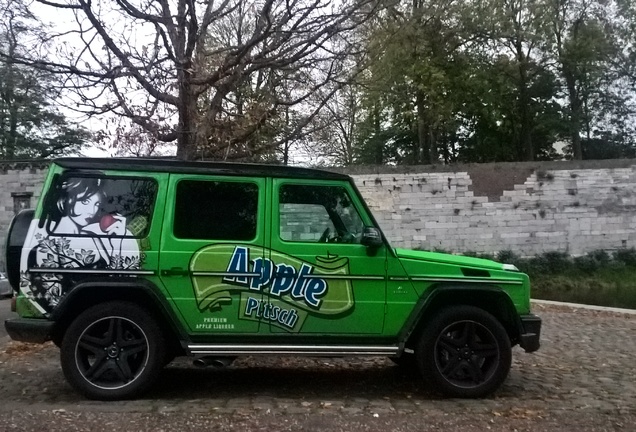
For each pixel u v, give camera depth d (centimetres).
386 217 2278
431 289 609
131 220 586
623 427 534
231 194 601
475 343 622
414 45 2655
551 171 2297
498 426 530
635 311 1401
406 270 607
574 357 856
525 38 3225
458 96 3216
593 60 3325
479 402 609
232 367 775
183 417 538
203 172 600
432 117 3158
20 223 602
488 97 3228
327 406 584
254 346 582
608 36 3338
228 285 584
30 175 2627
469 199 2284
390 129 3691
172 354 664
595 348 928
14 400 602
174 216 589
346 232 609
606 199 2294
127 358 591
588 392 657
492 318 621
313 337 592
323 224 608
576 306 1485
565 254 2275
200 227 592
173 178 596
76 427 508
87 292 579
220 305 582
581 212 2292
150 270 577
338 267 597
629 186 2292
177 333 577
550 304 1527
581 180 2295
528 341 624
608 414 571
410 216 2278
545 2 3212
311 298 592
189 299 579
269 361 813
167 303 576
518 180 2292
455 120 3441
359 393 646
